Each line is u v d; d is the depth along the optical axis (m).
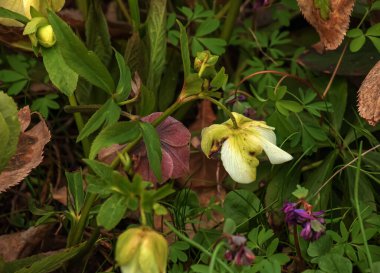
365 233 0.82
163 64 0.97
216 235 0.86
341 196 0.96
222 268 0.77
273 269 0.78
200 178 1.01
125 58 0.94
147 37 0.95
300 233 0.81
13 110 0.80
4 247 0.93
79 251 0.85
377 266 0.77
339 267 0.78
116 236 0.92
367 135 0.94
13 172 0.84
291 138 0.94
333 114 0.99
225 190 1.00
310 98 0.95
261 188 0.97
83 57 0.76
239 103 0.95
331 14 0.92
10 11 0.83
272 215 0.92
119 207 0.70
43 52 0.80
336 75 1.02
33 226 0.93
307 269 0.80
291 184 0.94
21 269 0.79
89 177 0.72
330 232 0.82
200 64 0.78
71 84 0.80
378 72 0.89
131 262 0.68
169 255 0.82
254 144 0.79
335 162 0.98
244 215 0.88
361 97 0.89
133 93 0.92
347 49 1.02
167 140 0.84
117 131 0.76
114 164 0.80
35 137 0.87
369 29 0.95
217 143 0.80
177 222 0.88
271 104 0.99
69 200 0.85
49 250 0.94
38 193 1.00
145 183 0.70
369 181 0.91
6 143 0.79
